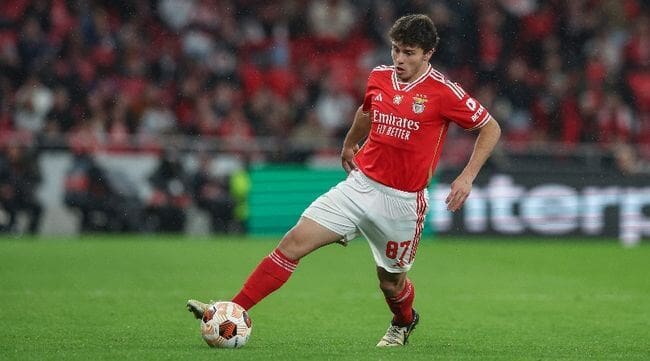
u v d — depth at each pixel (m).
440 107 23.28
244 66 77.38
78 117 67.69
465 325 30.75
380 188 23.47
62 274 42.84
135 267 45.97
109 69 73.06
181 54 75.69
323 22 81.31
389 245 23.89
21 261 47.31
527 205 62.62
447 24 80.75
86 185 60.78
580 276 45.66
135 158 61.78
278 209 63.25
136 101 69.06
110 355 22.83
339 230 23.58
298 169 63.53
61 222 60.81
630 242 63.00
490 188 62.41
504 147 65.69
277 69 77.75
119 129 66.94
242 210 63.06
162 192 62.00
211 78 75.19
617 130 78.88
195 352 23.20
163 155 62.19
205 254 52.03
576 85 79.69
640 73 83.62
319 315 32.38
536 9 83.88
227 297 36.84
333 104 76.25
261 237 62.50
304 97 76.00
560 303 36.50
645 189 63.34
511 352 24.89
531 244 60.94
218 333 23.78
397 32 22.88
